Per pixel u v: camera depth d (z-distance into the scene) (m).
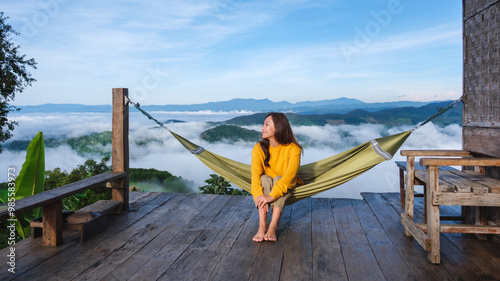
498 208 2.31
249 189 2.73
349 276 1.87
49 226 2.35
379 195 3.79
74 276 1.88
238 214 3.12
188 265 2.03
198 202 3.55
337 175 2.60
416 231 2.20
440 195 1.96
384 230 2.64
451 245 2.31
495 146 2.28
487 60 2.38
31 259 2.12
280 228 2.73
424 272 1.90
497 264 1.99
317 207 3.34
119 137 3.15
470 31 2.64
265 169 2.63
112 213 3.12
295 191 2.58
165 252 2.23
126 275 1.90
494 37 2.28
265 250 2.26
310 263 2.04
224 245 2.36
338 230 2.66
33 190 3.30
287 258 2.12
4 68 13.48
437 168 2.00
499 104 2.23
